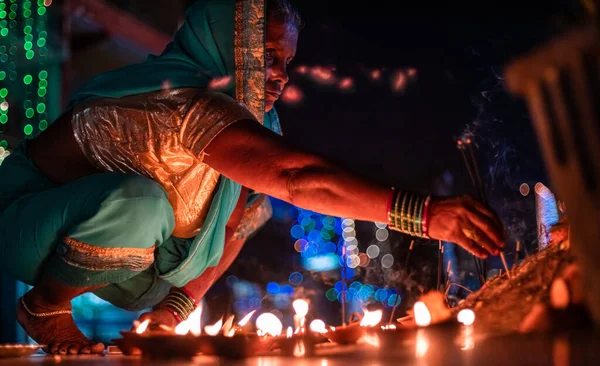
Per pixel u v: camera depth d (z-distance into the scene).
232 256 3.03
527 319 1.31
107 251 2.27
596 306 1.02
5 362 1.81
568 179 0.97
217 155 2.20
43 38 6.10
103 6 6.76
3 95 5.96
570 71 0.92
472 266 3.26
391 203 1.85
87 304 6.10
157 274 2.71
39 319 2.34
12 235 2.39
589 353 1.02
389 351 1.51
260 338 1.77
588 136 0.92
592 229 0.97
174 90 2.39
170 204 2.44
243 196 2.86
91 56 7.02
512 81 0.98
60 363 1.70
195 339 1.76
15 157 2.61
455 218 1.75
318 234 6.34
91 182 2.32
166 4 7.67
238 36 2.48
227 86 2.45
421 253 3.31
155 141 2.37
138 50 7.37
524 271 1.58
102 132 2.44
